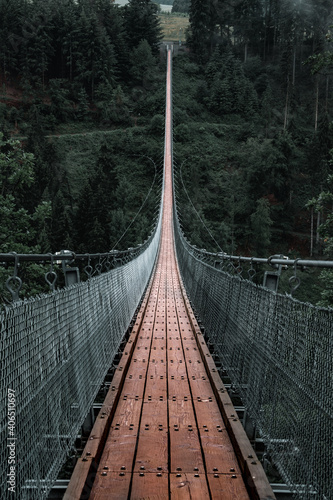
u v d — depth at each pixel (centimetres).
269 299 307
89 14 10331
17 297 220
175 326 750
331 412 190
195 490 244
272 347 290
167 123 8062
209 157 7794
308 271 3098
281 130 7681
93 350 351
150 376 458
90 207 4403
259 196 6500
